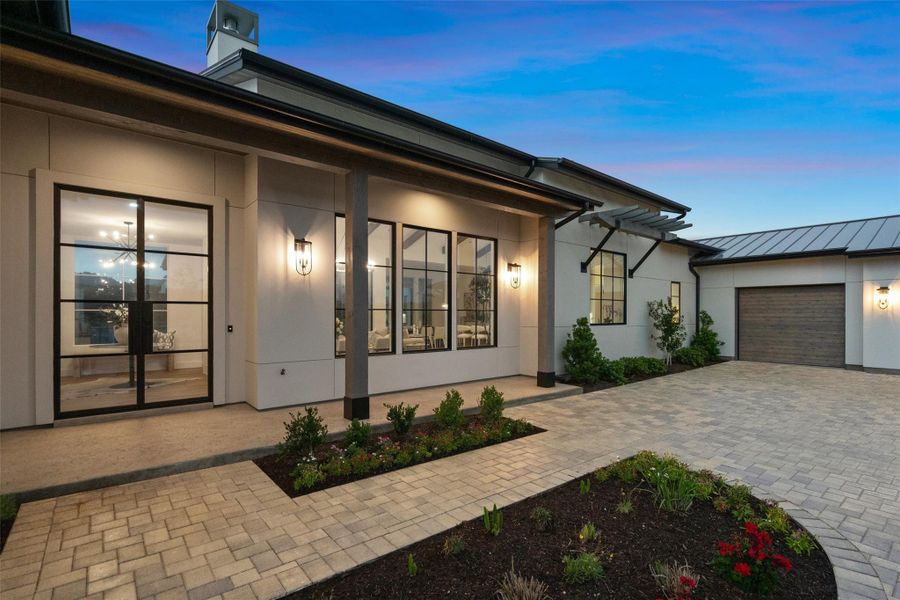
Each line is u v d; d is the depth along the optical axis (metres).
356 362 5.16
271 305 5.64
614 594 2.14
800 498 3.49
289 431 4.02
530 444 4.79
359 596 2.15
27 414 4.54
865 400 7.28
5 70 3.10
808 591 2.24
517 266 8.82
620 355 10.60
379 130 7.29
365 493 3.43
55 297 4.65
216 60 6.91
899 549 2.73
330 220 6.20
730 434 5.25
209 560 2.47
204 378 5.71
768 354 12.23
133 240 5.19
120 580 2.28
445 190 6.08
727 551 2.26
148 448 4.07
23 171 4.45
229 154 5.83
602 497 3.35
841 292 10.99
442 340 7.73
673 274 12.53
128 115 3.60
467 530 2.82
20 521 2.89
